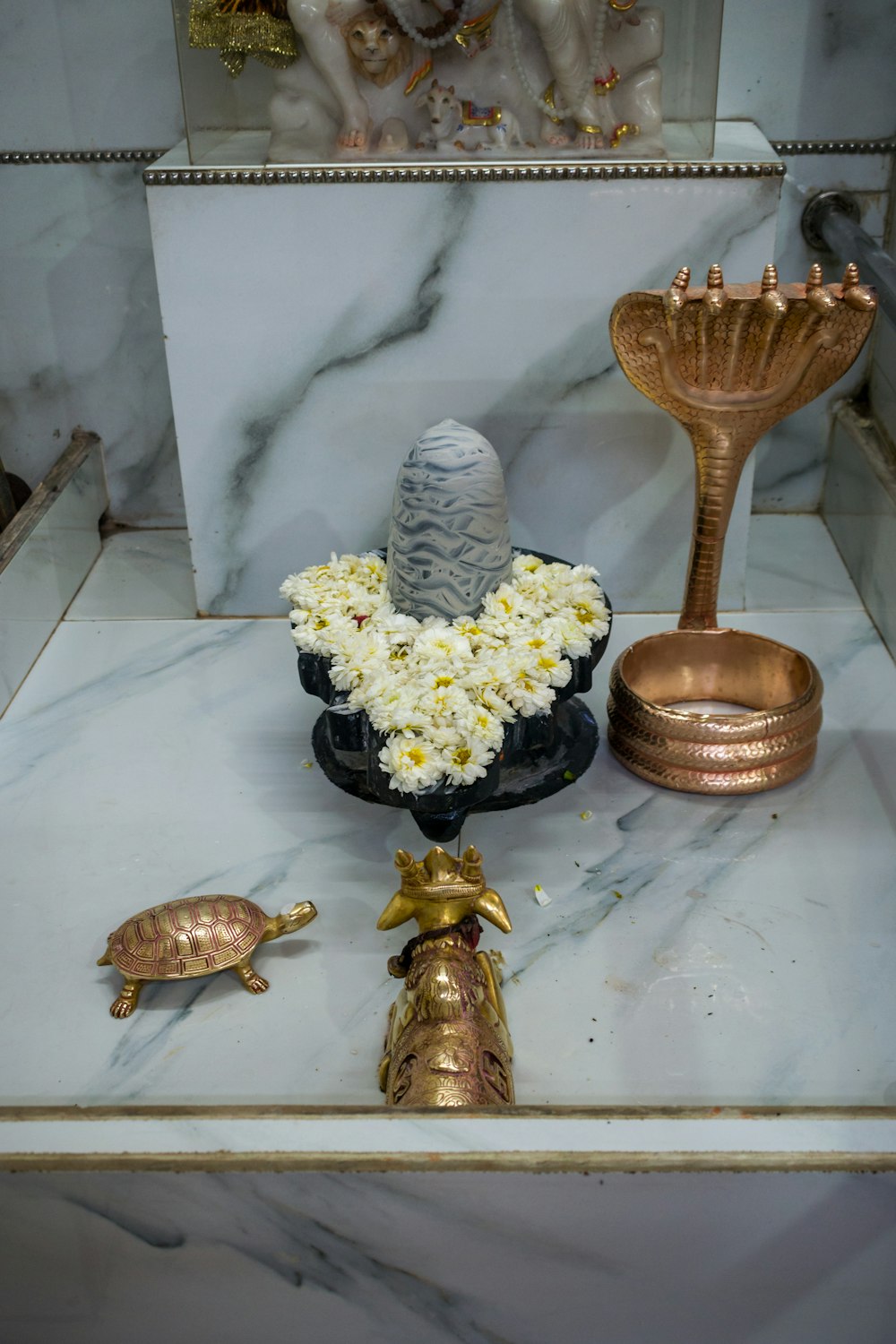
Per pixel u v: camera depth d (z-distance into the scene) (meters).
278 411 1.57
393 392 1.56
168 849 1.32
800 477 1.95
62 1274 0.99
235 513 1.65
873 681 1.57
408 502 1.27
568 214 1.43
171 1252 0.97
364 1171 0.91
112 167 1.70
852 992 1.14
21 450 1.94
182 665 1.64
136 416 1.90
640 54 1.41
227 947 1.14
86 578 1.86
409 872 1.09
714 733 1.35
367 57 1.37
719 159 1.44
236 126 1.51
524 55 1.40
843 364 1.36
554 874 1.29
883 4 1.60
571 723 1.48
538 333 1.52
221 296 1.49
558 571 1.38
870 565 1.71
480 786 1.21
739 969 1.17
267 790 1.41
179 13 1.35
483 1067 1.00
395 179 1.41
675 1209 0.93
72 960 1.20
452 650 1.26
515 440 1.60
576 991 1.15
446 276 1.48
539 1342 1.03
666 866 1.29
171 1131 0.93
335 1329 1.02
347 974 1.18
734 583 1.71
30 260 1.77
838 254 1.66
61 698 1.57
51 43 1.61
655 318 1.35
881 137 1.70
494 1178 0.91
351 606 1.35
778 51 1.63
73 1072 1.08
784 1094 1.05
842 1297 0.99
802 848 1.31
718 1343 1.03
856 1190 0.91
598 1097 1.05
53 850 1.33
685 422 1.41
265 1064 1.09
